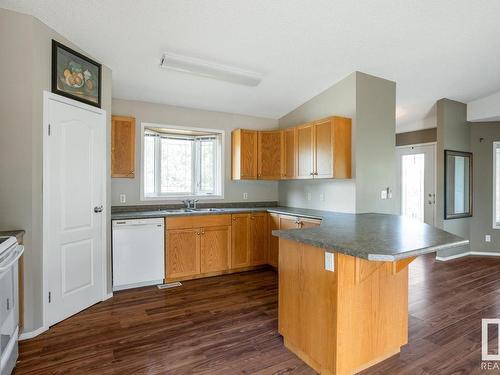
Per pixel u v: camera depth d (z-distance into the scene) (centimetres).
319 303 190
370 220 291
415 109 516
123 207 391
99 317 271
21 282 227
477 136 523
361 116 360
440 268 441
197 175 462
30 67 233
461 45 315
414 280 385
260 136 448
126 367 196
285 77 367
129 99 398
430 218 567
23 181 232
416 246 167
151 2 233
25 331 233
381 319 201
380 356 203
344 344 181
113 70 328
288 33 282
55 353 212
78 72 279
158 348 220
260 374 190
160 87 373
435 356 211
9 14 229
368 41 302
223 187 461
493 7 259
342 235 203
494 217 523
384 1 246
